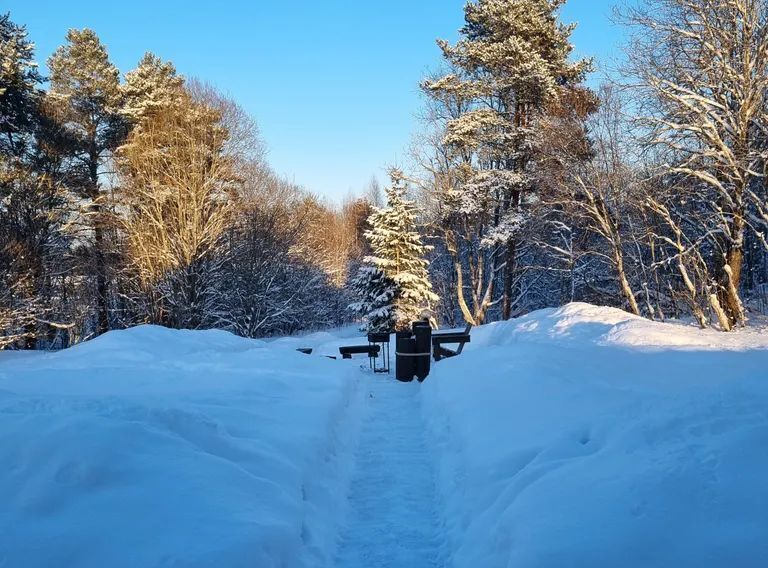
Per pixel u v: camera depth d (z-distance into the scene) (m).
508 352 9.29
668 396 5.09
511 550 3.27
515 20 24.25
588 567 2.79
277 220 32.88
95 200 27.66
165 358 11.40
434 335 15.59
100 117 29.59
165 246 27.16
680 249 17.16
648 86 16.61
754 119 15.59
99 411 4.70
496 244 27.28
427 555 4.26
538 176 22.70
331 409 7.07
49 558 2.89
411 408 9.52
